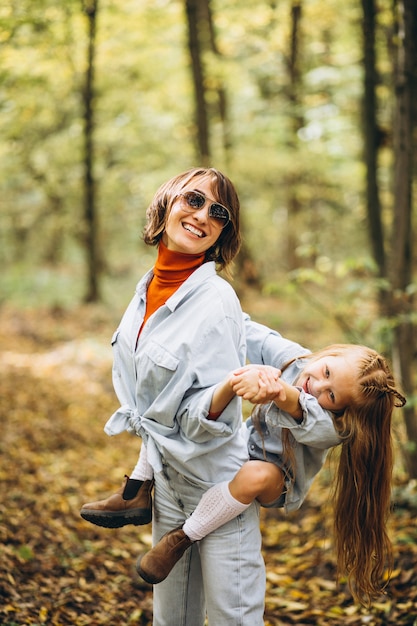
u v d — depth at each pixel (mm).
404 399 2398
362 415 2340
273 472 2322
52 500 4922
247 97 14109
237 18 12461
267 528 4953
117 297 14312
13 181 14484
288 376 2492
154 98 13023
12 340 10555
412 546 3951
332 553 4246
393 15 5102
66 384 8547
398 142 4727
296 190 13070
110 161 13883
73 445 6500
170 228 2344
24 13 7824
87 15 10383
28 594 3465
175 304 2295
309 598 3846
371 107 5930
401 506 4527
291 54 13180
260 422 2422
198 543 2443
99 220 15461
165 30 11758
